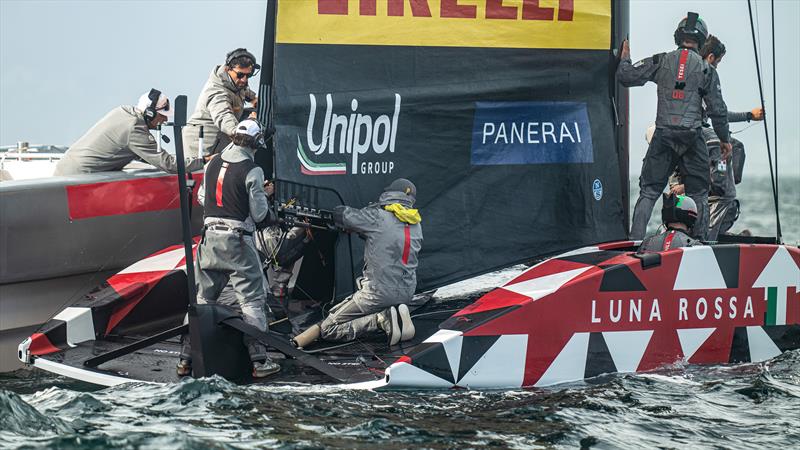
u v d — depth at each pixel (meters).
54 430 16.47
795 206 109.12
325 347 23.11
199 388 19.42
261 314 22.05
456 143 24.33
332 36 22.69
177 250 27.48
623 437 17.56
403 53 23.48
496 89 24.59
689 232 25.16
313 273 26.67
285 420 17.81
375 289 22.75
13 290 25.78
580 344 21.45
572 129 25.78
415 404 19.27
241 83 28.33
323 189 22.81
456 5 23.92
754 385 21.12
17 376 24.42
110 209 27.12
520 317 20.83
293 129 22.36
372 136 23.34
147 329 25.91
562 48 25.36
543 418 18.53
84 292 27.30
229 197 21.67
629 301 22.00
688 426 18.34
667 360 22.56
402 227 22.86
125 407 18.42
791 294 24.06
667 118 28.16
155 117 28.05
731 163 32.66
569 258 23.25
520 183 25.19
